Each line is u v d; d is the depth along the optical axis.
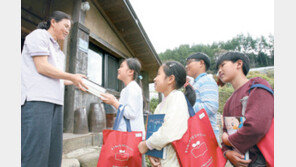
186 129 0.97
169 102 1.08
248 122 0.88
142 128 1.57
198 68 1.72
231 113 1.12
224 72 1.18
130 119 1.48
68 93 3.33
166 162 0.99
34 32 1.31
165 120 0.99
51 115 1.31
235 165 0.97
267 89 0.91
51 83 1.33
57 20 1.46
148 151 1.11
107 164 1.23
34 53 1.24
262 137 0.88
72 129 3.15
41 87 1.26
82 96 3.55
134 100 1.50
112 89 5.50
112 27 5.24
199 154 0.93
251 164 0.93
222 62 1.20
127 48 6.18
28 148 1.15
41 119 1.22
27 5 3.71
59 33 1.49
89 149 2.74
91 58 4.53
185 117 0.99
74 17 3.61
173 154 1.00
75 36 3.48
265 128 0.85
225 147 1.08
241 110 1.04
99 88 1.55
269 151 0.84
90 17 4.23
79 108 3.22
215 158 0.98
